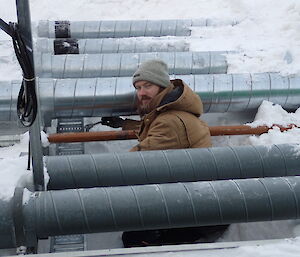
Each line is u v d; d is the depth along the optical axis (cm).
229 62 476
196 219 276
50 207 261
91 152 412
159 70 352
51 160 316
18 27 218
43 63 462
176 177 320
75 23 590
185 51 520
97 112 417
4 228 254
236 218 280
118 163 318
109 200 269
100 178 314
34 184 276
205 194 277
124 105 414
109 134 383
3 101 408
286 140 387
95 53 528
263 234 334
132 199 271
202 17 654
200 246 243
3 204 255
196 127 347
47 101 402
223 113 459
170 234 326
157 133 342
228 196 278
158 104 353
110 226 269
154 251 240
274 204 281
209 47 524
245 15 617
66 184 312
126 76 468
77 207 264
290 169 334
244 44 520
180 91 356
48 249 309
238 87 427
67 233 267
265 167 331
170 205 272
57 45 520
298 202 283
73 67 464
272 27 568
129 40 539
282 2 616
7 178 273
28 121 240
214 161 326
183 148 344
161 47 534
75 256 239
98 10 729
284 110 432
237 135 414
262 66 468
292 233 326
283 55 478
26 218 257
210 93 423
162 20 602
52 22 587
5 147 395
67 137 379
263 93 429
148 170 317
